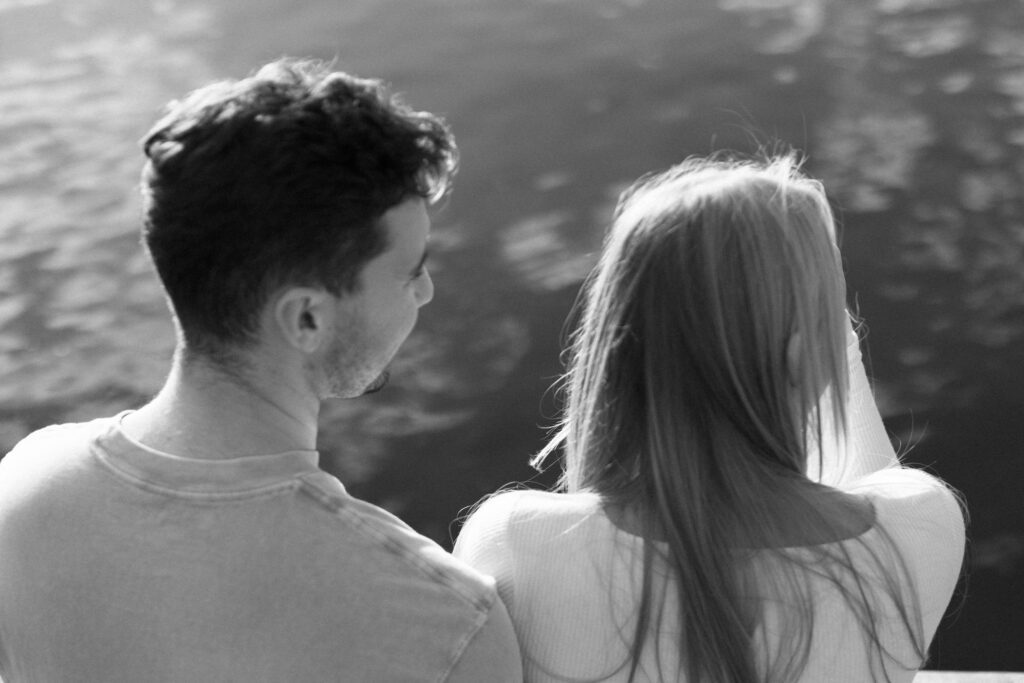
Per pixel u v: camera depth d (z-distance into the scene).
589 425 1.10
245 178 0.96
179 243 0.98
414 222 1.03
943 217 7.75
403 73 10.57
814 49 10.25
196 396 1.04
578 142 9.17
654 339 1.04
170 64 11.01
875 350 6.70
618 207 1.19
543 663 1.08
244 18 11.88
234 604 1.00
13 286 7.81
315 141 0.96
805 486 1.05
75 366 7.05
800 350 1.04
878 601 1.03
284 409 1.04
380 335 1.04
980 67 9.64
